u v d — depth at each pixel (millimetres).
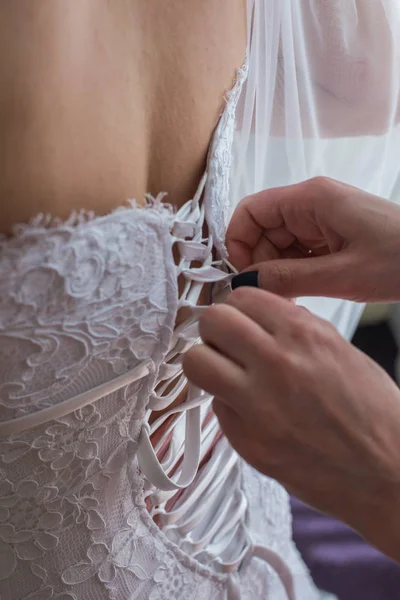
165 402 566
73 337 447
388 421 445
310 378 436
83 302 437
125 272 448
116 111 457
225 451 743
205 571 691
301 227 616
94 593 605
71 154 433
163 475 564
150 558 637
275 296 480
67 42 419
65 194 433
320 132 803
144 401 540
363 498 452
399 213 564
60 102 421
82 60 430
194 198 537
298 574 842
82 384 483
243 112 645
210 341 463
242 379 440
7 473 501
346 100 786
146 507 629
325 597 949
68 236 418
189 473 590
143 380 522
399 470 438
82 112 435
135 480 589
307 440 442
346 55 745
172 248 503
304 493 470
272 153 763
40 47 407
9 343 427
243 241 633
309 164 790
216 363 445
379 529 456
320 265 566
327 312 991
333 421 436
